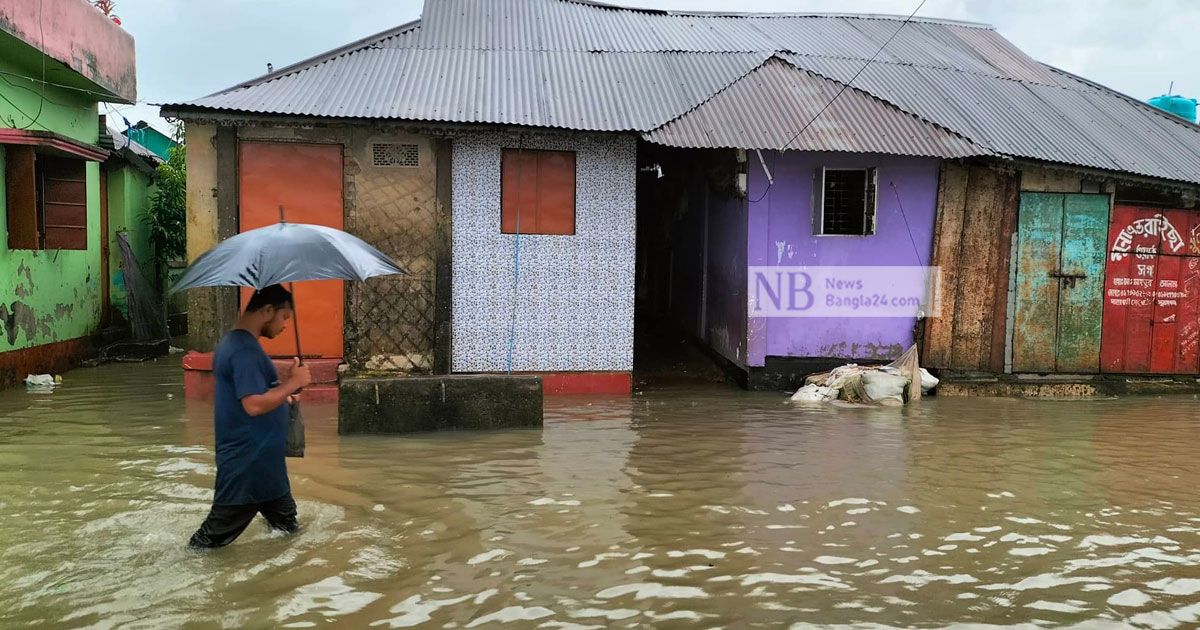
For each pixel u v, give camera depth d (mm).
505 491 5656
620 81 10469
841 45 12664
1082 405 9938
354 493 5582
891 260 10539
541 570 4234
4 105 9633
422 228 9539
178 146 17547
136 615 3672
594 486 5805
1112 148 10922
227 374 4402
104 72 11367
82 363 11906
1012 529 5023
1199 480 6273
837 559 4453
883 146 9531
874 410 9172
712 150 11719
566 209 9758
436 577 4133
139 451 6691
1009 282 10750
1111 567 4434
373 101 9227
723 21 13664
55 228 10562
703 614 3734
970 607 3875
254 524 4891
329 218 9375
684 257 13680
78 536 4684
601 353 9945
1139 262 11156
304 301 9461
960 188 10516
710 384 10852
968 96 11422
